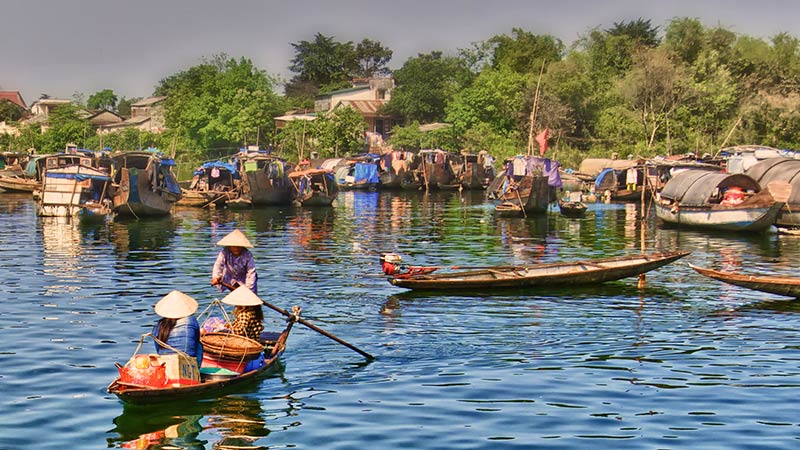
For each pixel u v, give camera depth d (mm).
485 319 16000
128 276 20797
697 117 71500
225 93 78750
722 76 71125
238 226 35594
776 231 34312
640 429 9969
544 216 41500
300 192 48406
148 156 42750
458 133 78250
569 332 14977
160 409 10641
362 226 36000
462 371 12398
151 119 101188
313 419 10305
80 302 17172
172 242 28891
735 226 33438
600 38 88562
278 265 23141
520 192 42344
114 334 14391
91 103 143750
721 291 19109
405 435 9766
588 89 79125
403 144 77438
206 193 46750
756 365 12781
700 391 11445
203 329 12656
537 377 12094
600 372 12383
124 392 10461
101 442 9562
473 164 65062
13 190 57500
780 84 74688
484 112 78750
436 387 11586
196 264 23156
